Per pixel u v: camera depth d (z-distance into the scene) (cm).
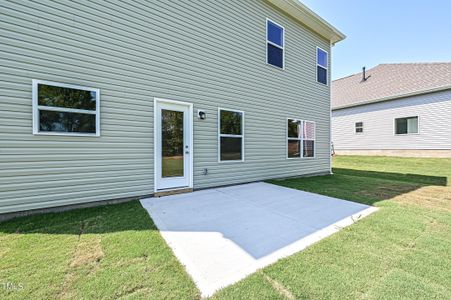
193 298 182
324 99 957
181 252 256
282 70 775
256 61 697
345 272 219
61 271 213
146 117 489
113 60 446
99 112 431
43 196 381
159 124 512
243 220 363
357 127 1644
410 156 1373
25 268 217
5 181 351
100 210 402
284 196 523
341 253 257
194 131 565
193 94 560
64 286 192
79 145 413
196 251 259
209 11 588
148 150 494
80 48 411
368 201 486
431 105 1291
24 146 364
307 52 872
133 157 474
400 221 361
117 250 255
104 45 436
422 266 230
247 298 182
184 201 471
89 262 229
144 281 201
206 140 588
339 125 1764
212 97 596
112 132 447
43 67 378
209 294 186
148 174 495
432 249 266
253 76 690
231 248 268
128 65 464
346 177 846
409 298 183
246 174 680
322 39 941
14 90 356
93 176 428
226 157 631
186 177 557
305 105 867
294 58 820
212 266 229
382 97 1479
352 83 1856
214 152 605
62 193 398
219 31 609
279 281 204
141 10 479
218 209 419
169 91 521
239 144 662
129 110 466
